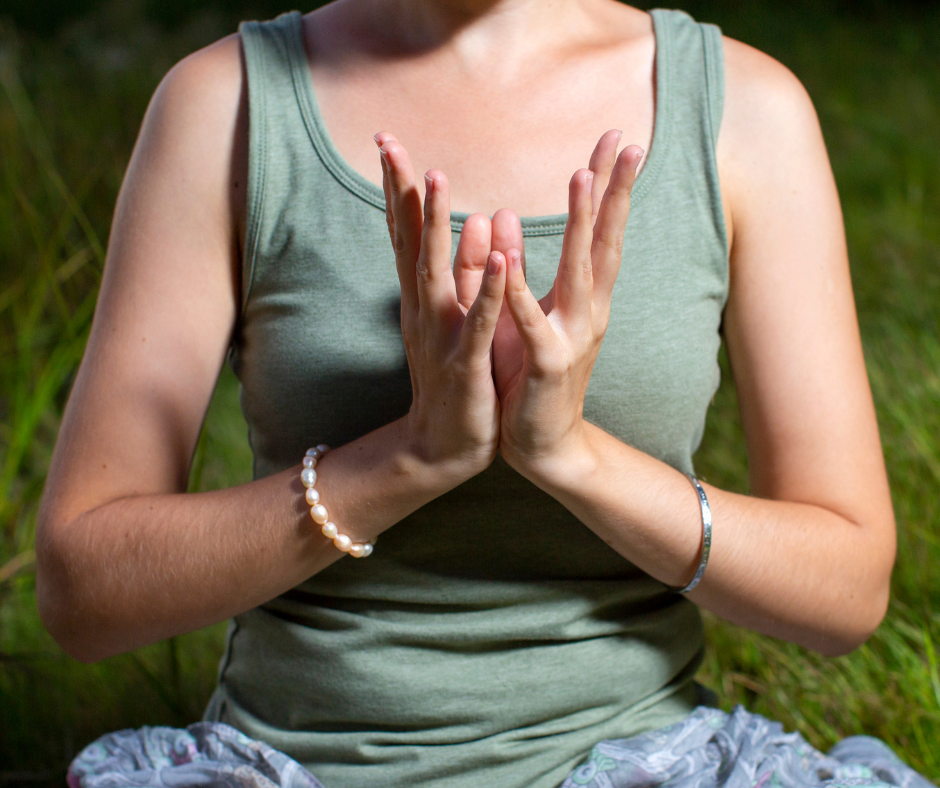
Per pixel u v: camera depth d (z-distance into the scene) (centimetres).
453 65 96
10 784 156
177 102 96
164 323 94
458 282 79
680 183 94
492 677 94
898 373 218
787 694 154
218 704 106
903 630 155
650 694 100
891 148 386
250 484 90
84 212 270
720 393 237
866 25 596
